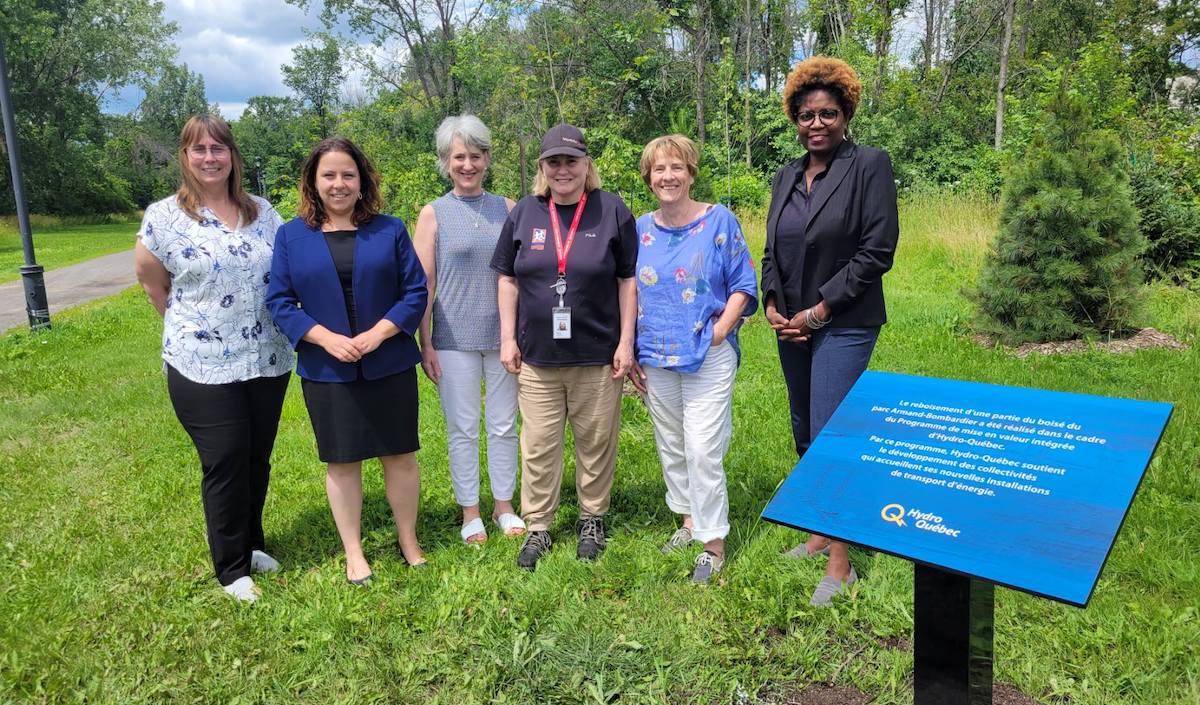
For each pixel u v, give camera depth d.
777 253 3.19
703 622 2.95
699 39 23.05
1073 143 7.14
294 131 63.44
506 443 3.91
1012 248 7.13
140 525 4.10
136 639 3.03
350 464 3.38
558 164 3.32
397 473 3.47
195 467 4.96
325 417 3.28
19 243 29.20
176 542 3.85
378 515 4.14
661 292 3.31
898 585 3.13
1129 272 6.93
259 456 3.58
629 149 13.36
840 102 2.98
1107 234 6.98
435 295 3.74
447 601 3.14
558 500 3.76
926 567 1.83
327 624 3.03
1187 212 8.98
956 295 9.37
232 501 3.34
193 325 3.24
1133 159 9.75
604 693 2.63
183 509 4.26
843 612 2.96
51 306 14.34
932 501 1.84
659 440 3.55
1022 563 1.63
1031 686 2.53
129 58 42.81
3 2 39.00
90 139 47.78
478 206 3.72
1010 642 2.73
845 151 3.01
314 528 4.00
